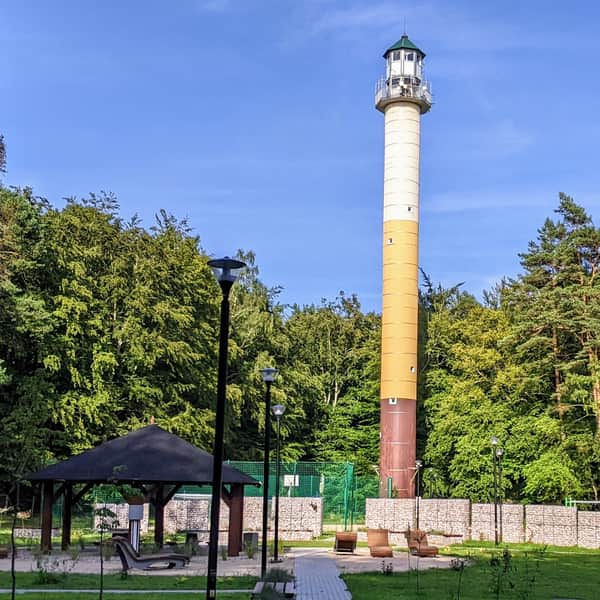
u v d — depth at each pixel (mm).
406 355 62906
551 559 33875
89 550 31906
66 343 50812
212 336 62250
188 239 62719
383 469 62125
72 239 53531
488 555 34875
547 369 55719
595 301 53250
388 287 63938
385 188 65250
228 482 30562
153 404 54531
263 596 18594
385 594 20547
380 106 66250
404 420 62219
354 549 34250
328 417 77000
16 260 46719
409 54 65562
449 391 66312
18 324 45969
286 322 79688
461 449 56625
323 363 83562
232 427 63906
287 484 47594
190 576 23984
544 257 57438
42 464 47031
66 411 49938
